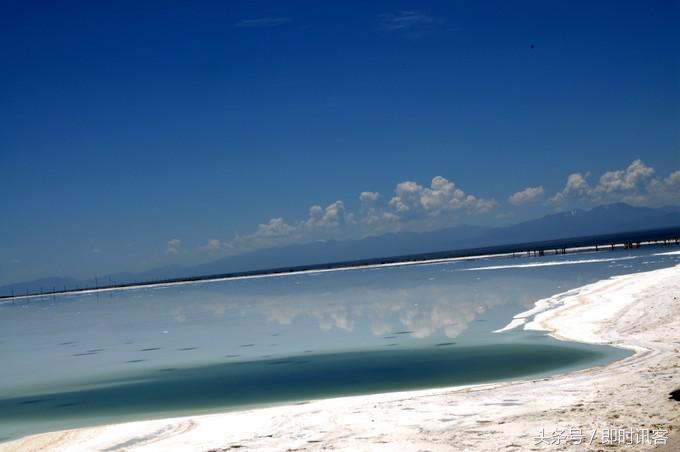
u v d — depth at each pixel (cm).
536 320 2906
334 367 2255
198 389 2044
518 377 1800
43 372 2752
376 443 1173
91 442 1381
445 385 1783
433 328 3081
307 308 5003
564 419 1235
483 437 1162
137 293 12506
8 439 1539
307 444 1203
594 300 3250
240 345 3105
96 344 3741
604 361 1892
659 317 2464
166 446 1277
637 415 1216
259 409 1602
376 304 4738
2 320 7012
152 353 3083
